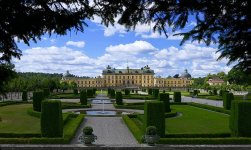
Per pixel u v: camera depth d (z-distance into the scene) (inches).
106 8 214.8
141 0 203.0
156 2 201.0
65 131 1035.3
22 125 1175.6
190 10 200.2
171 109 1785.2
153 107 938.7
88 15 221.0
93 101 2723.9
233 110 962.1
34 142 871.7
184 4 197.2
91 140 864.3
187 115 1571.1
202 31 209.3
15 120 1318.9
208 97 3193.9
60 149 841.5
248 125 938.7
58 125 924.0
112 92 3105.3
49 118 922.1
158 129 931.3
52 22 224.2
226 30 207.9
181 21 205.8
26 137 928.9
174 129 1107.9
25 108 1875.0
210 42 214.8
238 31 205.6
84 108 1983.3
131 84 7854.3
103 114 1640.0
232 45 213.3
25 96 2417.6
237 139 888.3
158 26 212.1
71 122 1238.3
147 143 865.5
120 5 210.4
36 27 224.8
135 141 943.7
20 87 3179.1
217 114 1635.1
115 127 1216.2
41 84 4040.4
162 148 844.6
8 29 223.8
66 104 2047.2
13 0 210.4
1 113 1577.3
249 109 941.8
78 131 1104.2
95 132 1097.4
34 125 1179.9
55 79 4847.4
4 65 256.1
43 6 218.1
